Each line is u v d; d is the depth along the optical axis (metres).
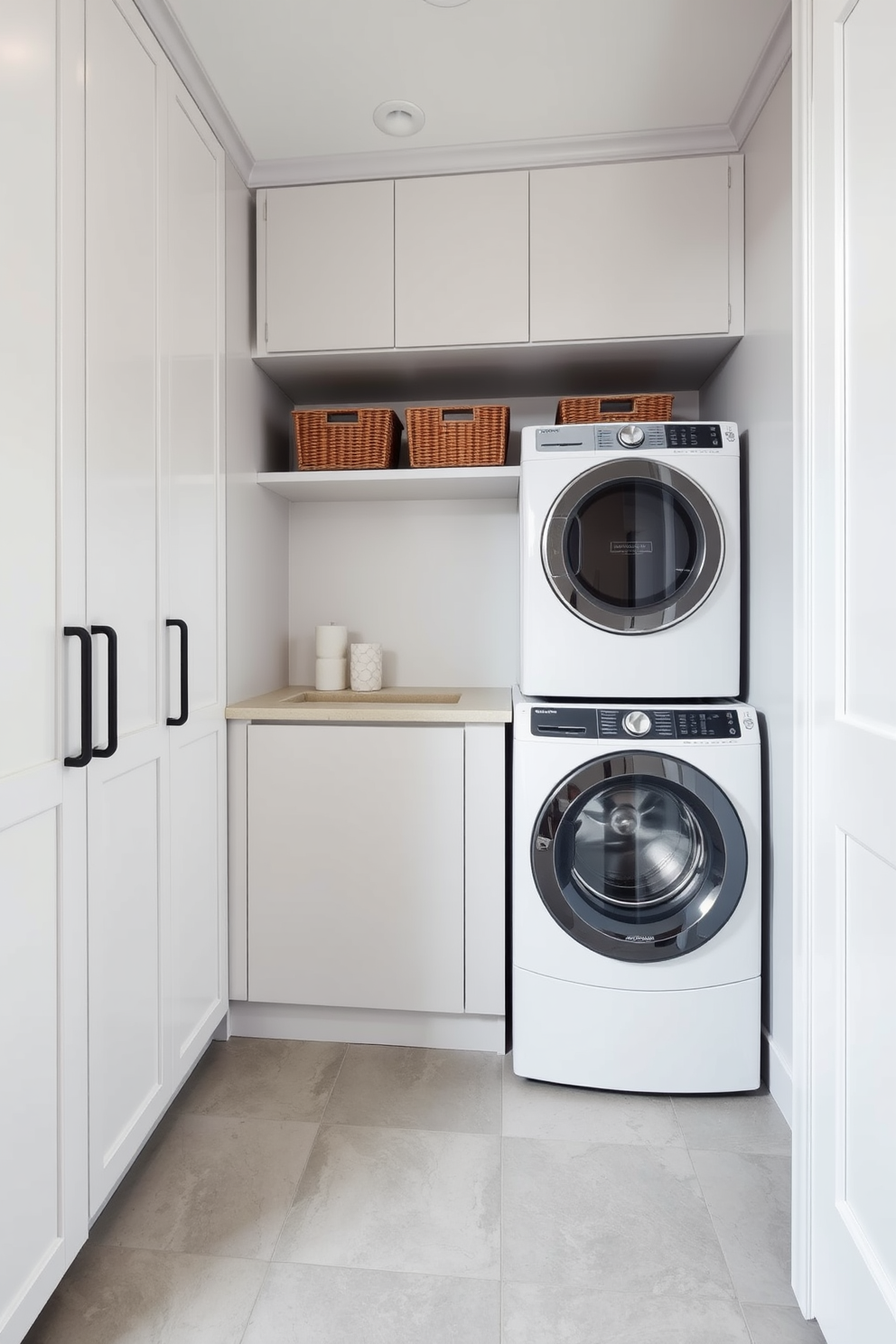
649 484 1.79
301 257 2.03
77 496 1.15
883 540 0.92
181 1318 1.15
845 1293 1.03
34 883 1.05
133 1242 1.29
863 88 0.96
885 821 0.91
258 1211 1.36
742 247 1.91
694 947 1.66
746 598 1.89
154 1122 1.45
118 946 1.30
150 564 1.42
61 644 1.10
